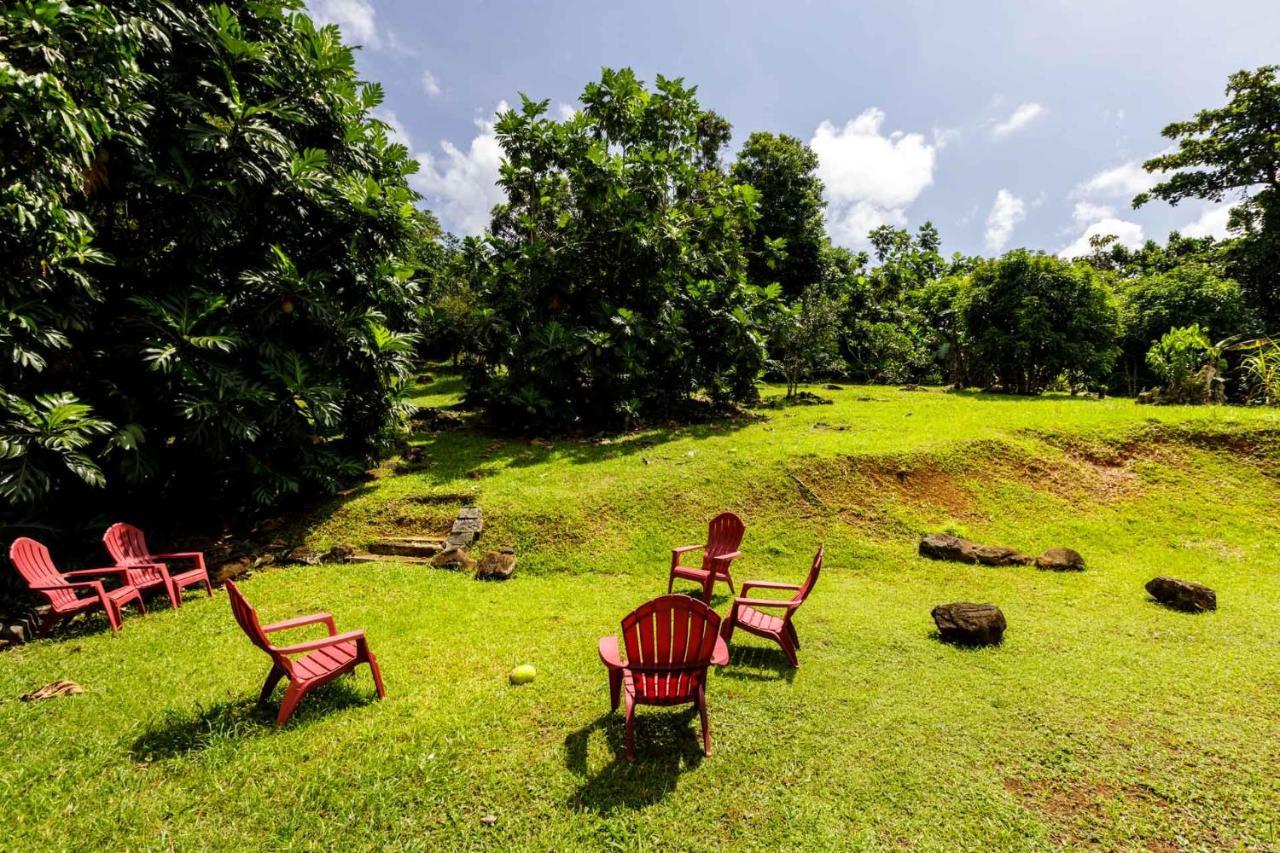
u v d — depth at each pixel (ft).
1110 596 20.31
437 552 25.45
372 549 25.82
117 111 20.61
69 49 17.46
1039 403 45.80
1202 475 29.68
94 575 21.97
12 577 19.97
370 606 20.01
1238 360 48.16
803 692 13.99
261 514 28.81
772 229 86.89
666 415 48.49
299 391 26.17
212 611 19.49
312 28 28.45
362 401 31.40
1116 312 56.59
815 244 87.20
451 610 19.70
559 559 25.11
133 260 24.39
